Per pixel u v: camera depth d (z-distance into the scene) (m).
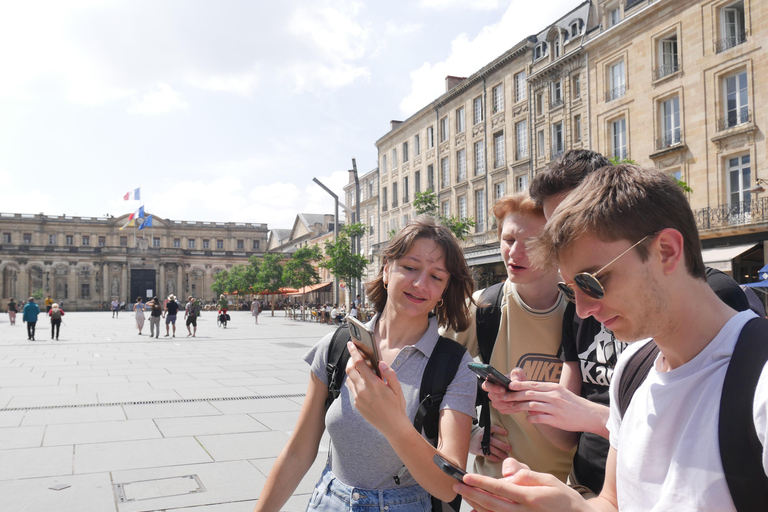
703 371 1.00
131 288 93.88
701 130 20.50
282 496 2.04
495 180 34.09
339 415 1.95
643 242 1.01
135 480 5.18
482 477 1.17
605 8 25.92
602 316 1.09
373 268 51.34
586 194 1.08
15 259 89.94
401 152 46.50
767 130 18.36
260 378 11.87
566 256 1.09
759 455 0.88
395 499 1.89
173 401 9.08
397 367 1.96
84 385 10.80
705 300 1.05
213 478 5.24
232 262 102.00
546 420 1.61
